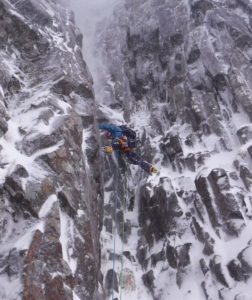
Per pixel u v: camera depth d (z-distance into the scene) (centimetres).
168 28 1112
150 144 940
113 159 904
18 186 520
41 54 823
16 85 734
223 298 630
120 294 684
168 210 782
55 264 495
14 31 806
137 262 776
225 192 730
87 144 748
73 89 793
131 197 873
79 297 534
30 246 479
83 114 775
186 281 686
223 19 1047
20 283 450
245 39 1012
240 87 906
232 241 692
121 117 1037
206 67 972
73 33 988
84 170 671
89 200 671
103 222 818
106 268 740
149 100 1061
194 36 1039
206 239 706
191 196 791
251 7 1098
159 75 1075
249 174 765
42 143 611
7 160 554
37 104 688
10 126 619
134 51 1152
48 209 531
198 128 902
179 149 872
